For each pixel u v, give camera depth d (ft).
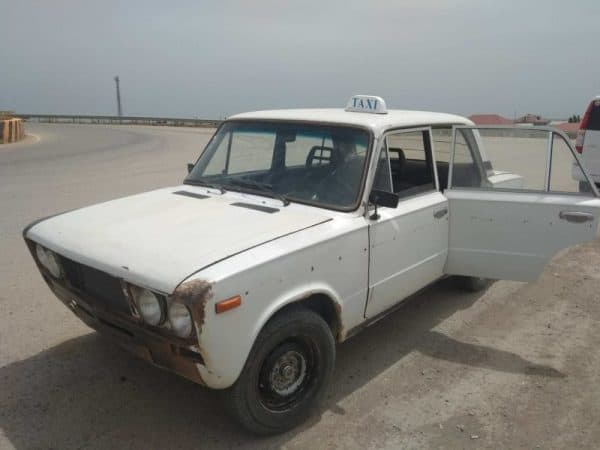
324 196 11.24
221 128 14.25
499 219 13.17
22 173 41.78
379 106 12.85
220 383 8.59
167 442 9.67
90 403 10.75
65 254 9.75
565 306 16.15
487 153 14.34
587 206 12.16
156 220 10.48
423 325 14.79
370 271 11.18
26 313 14.58
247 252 8.84
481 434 10.05
